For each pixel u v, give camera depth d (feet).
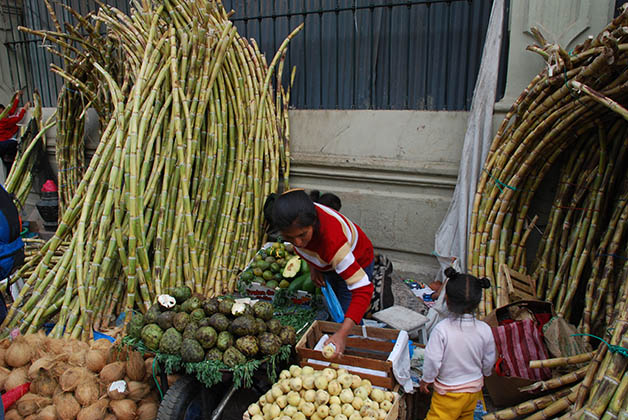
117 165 10.59
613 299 9.62
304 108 15.49
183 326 8.12
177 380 8.04
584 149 10.53
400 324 9.62
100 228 10.53
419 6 13.16
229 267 12.98
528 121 10.43
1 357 9.04
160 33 12.48
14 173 18.37
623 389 6.87
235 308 8.22
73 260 10.58
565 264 10.65
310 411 7.00
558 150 10.58
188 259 11.82
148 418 8.12
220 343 7.80
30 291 13.41
